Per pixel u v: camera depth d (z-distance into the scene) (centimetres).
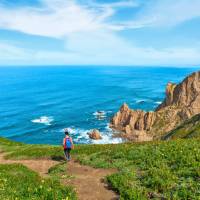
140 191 1702
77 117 16700
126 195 1700
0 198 1623
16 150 4475
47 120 16225
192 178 1773
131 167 2197
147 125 13075
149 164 2144
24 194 1744
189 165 1983
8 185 1919
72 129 14038
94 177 2169
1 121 16450
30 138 12975
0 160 3641
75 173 2348
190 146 2494
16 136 13325
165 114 13338
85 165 2558
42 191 1772
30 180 2097
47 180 2098
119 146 3362
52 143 12175
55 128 14450
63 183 2078
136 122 13388
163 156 2275
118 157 2558
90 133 12438
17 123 15812
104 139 12188
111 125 14100
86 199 1755
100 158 2641
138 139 11906
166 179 1809
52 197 1675
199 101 13600
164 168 2006
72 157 3139
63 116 17138
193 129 8219
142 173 2016
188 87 14725
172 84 15788
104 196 1777
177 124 12700
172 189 1689
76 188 1947
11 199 1620
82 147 3656
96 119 16012
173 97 15088
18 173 2402
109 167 2359
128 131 12838
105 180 2030
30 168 2941
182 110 13225
